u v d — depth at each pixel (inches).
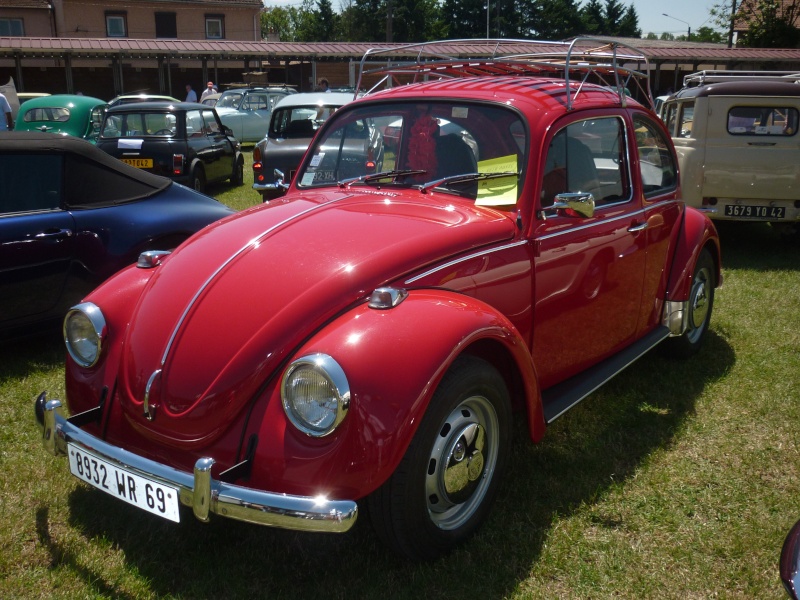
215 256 117.2
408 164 142.6
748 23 1289.4
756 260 309.0
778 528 119.9
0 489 128.9
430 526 103.8
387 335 97.0
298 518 89.2
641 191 161.9
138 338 109.2
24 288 183.8
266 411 97.3
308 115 458.6
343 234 116.7
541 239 130.0
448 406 101.0
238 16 1515.7
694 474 136.7
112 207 201.8
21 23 1362.0
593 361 152.4
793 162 305.7
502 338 108.5
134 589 104.5
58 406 109.2
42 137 193.6
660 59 1139.9
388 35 1705.2
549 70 181.3
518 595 103.4
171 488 95.7
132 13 1438.2
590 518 122.3
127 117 448.8
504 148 132.2
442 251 114.4
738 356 196.5
